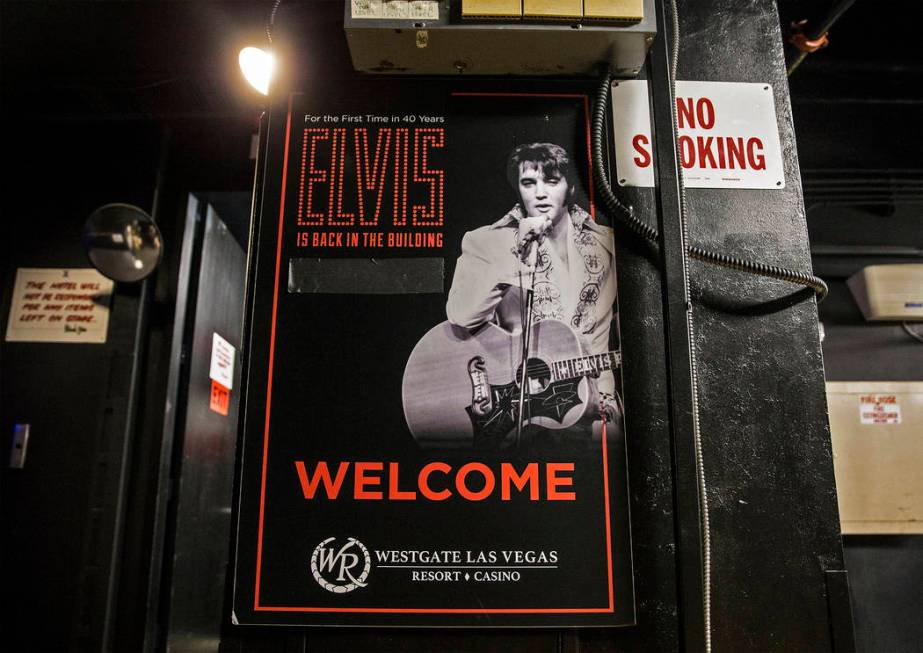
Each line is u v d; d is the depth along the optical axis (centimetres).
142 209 335
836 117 325
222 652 117
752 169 141
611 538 118
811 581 122
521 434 122
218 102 328
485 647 117
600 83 131
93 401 311
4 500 301
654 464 126
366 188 132
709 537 115
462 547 117
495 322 126
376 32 121
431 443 121
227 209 383
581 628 118
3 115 338
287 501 118
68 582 292
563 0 118
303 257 128
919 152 321
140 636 291
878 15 276
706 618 102
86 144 342
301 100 136
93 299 323
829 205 345
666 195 116
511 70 134
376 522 118
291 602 115
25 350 318
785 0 258
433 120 135
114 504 299
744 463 127
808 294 135
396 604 115
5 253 331
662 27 121
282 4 142
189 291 347
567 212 131
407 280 128
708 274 136
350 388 123
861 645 314
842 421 321
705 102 143
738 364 132
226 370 396
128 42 292
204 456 354
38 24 279
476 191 132
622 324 131
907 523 311
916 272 332
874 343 345
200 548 346
